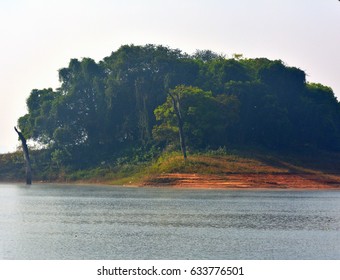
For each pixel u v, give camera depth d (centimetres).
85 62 16375
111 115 16000
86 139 16475
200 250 4834
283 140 15750
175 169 13488
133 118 15950
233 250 4841
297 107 16700
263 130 15700
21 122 17625
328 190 12738
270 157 14562
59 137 15875
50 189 12850
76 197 10275
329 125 17362
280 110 15600
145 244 5097
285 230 6031
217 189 12412
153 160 14662
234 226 6288
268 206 8538
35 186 14300
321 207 8494
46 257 4541
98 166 15725
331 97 18675
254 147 15300
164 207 8269
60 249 4859
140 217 7062
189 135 14362
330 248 4959
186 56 17925
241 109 15312
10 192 11781
